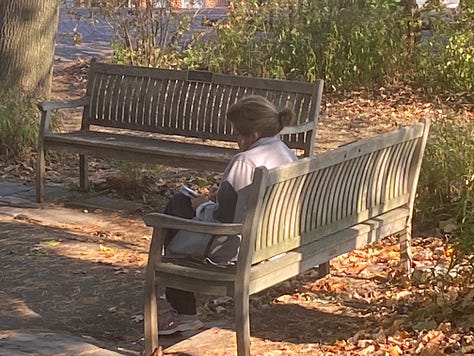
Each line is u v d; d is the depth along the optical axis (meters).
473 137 10.95
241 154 7.50
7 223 10.26
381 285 8.73
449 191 10.00
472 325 7.66
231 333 7.86
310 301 8.43
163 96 11.21
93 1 18.17
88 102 11.50
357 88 17.69
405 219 8.73
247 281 7.19
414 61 17.97
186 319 7.79
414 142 8.62
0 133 12.40
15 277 8.92
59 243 9.71
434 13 18.61
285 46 17.69
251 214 7.14
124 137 11.16
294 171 7.32
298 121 10.55
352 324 7.99
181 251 7.52
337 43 17.59
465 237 8.02
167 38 18.05
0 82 13.95
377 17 17.89
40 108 10.98
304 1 18.06
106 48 23.75
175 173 11.92
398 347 7.50
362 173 8.14
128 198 11.14
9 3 13.97
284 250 7.56
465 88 17.44
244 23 18.09
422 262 9.16
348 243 8.06
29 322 8.09
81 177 11.34
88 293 8.62
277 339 7.76
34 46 14.09
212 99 10.98
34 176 11.91
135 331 7.99
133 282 8.84
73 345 7.60
